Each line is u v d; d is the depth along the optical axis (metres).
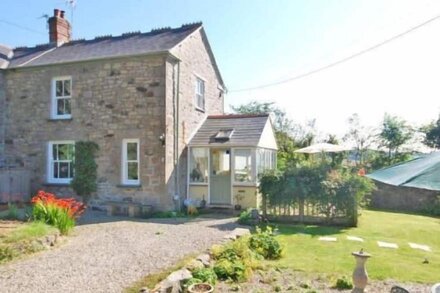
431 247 9.05
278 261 7.32
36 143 15.04
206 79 17.19
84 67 14.40
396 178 9.87
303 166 12.48
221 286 5.66
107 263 6.25
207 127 16.00
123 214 12.91
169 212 12.88
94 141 14.16
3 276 5.52
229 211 14.21
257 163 14.45
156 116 13.36
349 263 7.18
